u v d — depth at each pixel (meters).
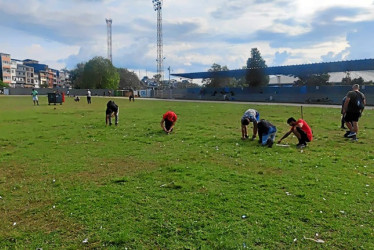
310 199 4.96
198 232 3.97
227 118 18.38
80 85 101.06
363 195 5.11
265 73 51.97
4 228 4.23
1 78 118.25
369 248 3.54
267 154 8.23
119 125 15.24
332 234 3.86
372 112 21.61
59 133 12.88
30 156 8.60
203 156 8.18
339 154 8.15
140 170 6.93
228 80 66.94
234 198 5.04
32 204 5.04
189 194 5.27
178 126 14.50
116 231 4.03
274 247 3.61
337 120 16.53
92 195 5.34
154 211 4.61
